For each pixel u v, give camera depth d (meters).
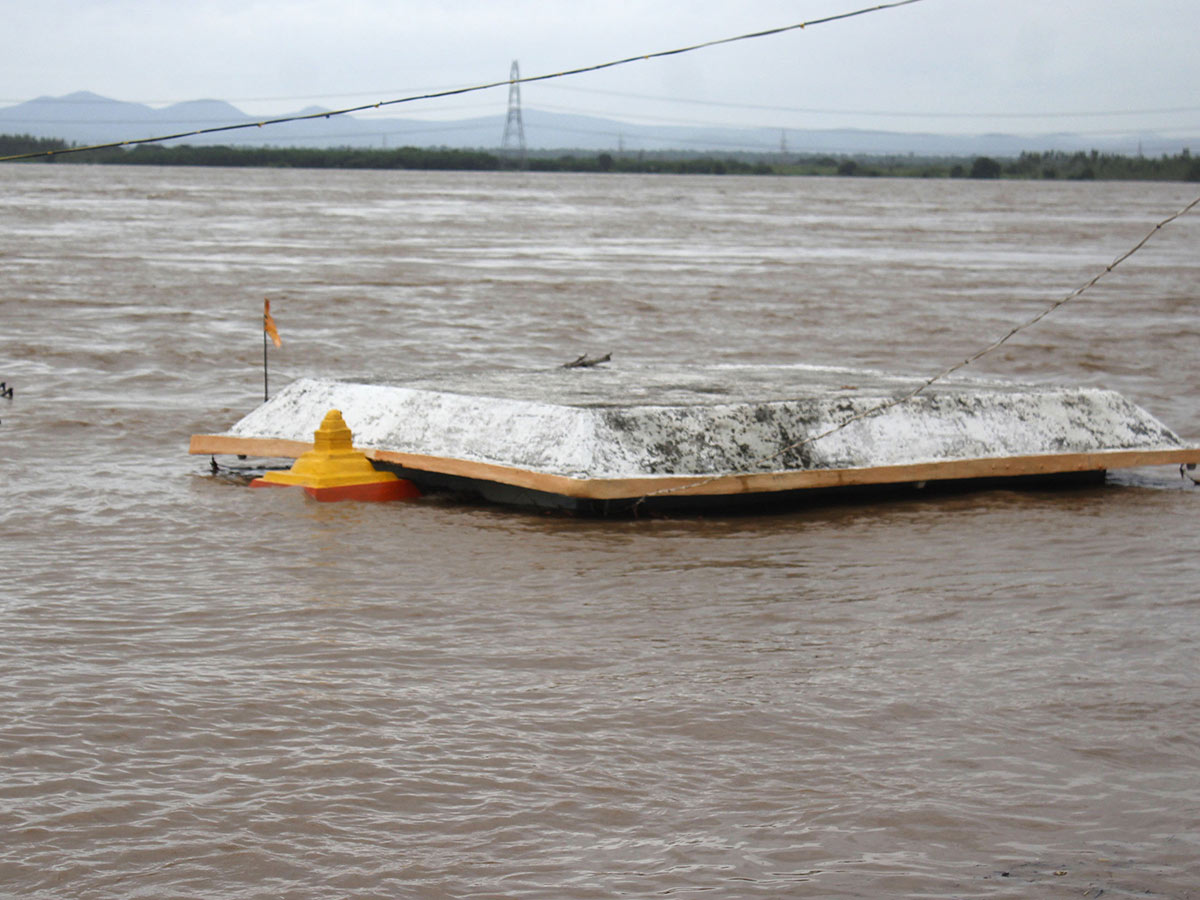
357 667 8.27
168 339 24.67
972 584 10.25
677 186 196.75
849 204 127.38
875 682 8.16
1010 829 6.38
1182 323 30.95
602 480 11.71
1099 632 9.16
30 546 10.91
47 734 7.17
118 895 5.67
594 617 9.31
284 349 24.11
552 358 23.98
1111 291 39.59
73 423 16.42
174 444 15.44
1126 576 10.55
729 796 6.65
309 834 6.20
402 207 98.44
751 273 44.25
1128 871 6.00
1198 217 103.69
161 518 11.89
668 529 11.81
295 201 105.31
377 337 26.38
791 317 31.56
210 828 6.23
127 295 32.47
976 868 6.01
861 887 5.84
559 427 12.24
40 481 13.26
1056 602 9.83
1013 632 9.14
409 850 6.08
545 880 5.85
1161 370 23.31
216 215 79.25
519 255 51.34
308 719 7.45
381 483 12.84
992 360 24.55
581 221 82.75
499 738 7.25
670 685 8.05
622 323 29.84
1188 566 10.87
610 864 6.00
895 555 11.08
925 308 34.06
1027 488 13.83
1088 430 13.99
